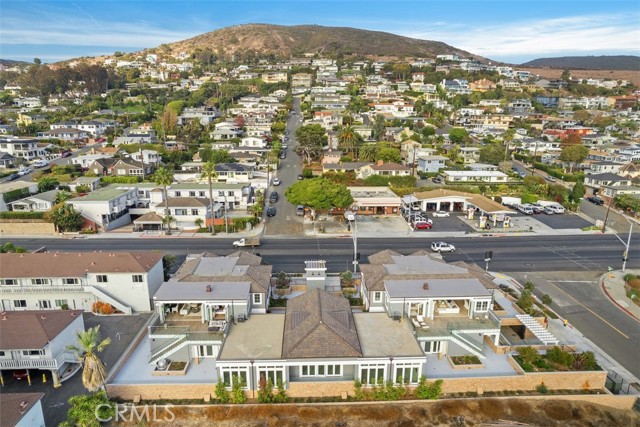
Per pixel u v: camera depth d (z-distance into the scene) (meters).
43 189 97.31
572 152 122.81
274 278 55.34
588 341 43.94
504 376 36.75
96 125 169.88
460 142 155.88
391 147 133.00
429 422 33.53
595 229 80.94
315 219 85.00
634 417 34.75
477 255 67.31
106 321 47.53
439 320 40.94
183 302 39.97
